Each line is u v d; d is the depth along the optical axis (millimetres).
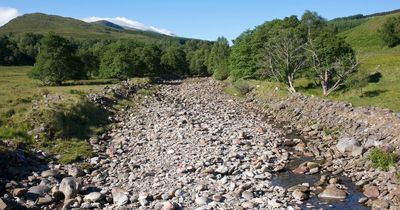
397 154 25625
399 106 46594
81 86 77750
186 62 176625
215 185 24141
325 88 60938
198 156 30672
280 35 69438
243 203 20969
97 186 24062
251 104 65312
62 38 87875
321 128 40531
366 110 38312
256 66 82500
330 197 22219
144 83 94688
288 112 51219
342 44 65562
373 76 69125
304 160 30172
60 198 21812
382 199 21266
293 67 67250
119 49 127562
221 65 125750
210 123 45719
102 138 36594
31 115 34938
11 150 26750
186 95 81688
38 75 84062
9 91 52875
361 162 27125
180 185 24000
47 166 27188
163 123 44438
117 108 53125
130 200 21469
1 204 18375
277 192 23109
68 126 36125
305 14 109000
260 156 31172
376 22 156125
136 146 34250
